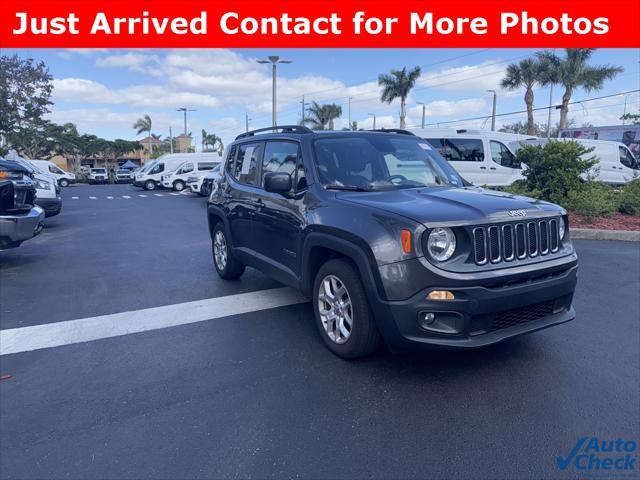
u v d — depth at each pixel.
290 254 4.62
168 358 4.08
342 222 3.77
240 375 3.75
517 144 14.95
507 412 3.17
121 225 13.09
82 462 2.73
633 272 6.79
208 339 4.47
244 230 5.63
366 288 3.53
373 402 3.31
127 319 5.04
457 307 3.21
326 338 4.11
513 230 3.46
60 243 10.02
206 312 5.23
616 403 3.27
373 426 3.03
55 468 2.68
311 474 2.61
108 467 2.69
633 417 3.11
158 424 3.10
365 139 4.92
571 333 4.50
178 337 4.54
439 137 14.59
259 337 4.51
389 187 4.38
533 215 3.56
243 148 6.05
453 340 3.27
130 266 7.64
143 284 6.46
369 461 2.70
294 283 4.59
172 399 3.40
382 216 3.50
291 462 2.71
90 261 8.09
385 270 3.36
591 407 3.23
